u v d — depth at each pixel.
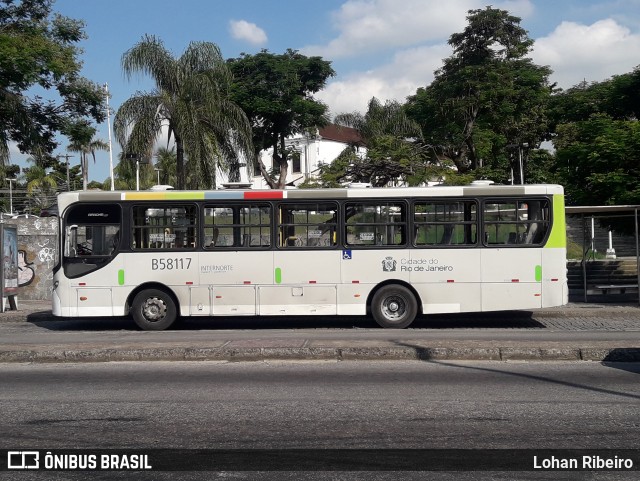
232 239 16.14
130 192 16.27
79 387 9.76
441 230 16.03
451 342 12.34
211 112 26.83
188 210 16.19
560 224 15.95
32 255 23.73
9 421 7.96
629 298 21.56
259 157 44.22
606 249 34.88
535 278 15.87
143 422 7.87
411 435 7.25
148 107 26.36
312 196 16.09
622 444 6.90
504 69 43.47
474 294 15.92
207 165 26.28
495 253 15.93
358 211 16.09
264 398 8.95
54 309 16.20
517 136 44.53
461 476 6.03
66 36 24.91
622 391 9.18
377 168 31.34
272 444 6.99
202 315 16.05
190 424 7.76
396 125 40.97
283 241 16.09
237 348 11.82
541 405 8.46
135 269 16.09
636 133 22.83
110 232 16.19
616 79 30.58
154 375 10.57
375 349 11.69
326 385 9.69
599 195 23.41
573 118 44.38
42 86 24.08
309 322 17.94
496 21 43.84
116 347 12.14
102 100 26.02
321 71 44.78
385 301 16.05
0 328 17.41
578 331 15.28
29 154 25.84
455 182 32.09
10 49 21.38
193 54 27.36
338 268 16.02
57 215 16.33
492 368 10.83
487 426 7.56
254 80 42.78
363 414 8.11
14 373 10.86
